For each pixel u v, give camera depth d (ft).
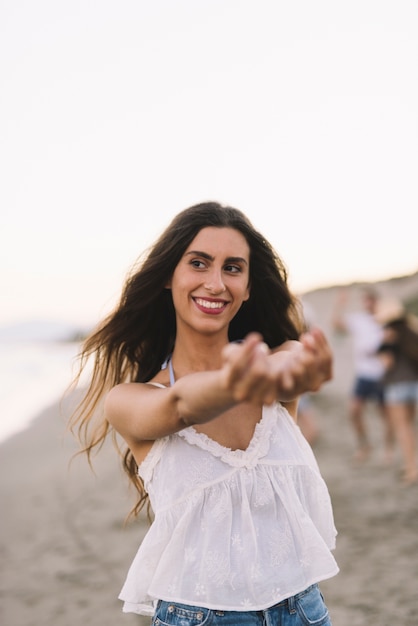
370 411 44.11
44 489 28.09
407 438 24.58
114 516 23.02
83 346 8.09
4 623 14.83
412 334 24.73
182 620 6.19
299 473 6.70
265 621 6.19
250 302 8.16
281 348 7.54
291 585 6.22
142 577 6.40
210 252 6.77
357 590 15.14
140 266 7.47
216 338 7.05
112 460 33.14
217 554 6.17
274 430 6.64
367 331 28.22
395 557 16.96
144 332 7.83
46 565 18.56
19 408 61.57
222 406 5.26
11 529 22.41
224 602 6.09
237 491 6.32
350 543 18.16
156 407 5.95
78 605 15.69
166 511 6.35
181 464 6.36
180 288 6.88
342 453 30.27
